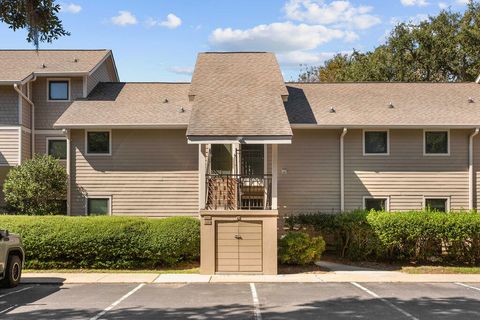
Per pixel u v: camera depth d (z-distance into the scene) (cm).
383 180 2098
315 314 1040
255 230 1650
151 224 1733
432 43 4106
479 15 4059
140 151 2108
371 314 1039
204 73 2233
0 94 2191
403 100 2280
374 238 1794
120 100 2288
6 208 2036
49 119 2292
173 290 1352
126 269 1717
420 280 1512
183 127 2072
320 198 2097
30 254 1695
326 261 1869
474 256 1792
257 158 2014
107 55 2612
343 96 2320
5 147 2170
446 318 1001
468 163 2105
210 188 1756
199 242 1752
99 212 2097
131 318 1005
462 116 2114
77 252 1702
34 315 1035
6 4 834
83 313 1053
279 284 1452
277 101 1909
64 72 2245
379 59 4209
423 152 2105
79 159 2105
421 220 1764
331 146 2111
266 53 2522
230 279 1533
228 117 1753
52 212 2028
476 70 3938
